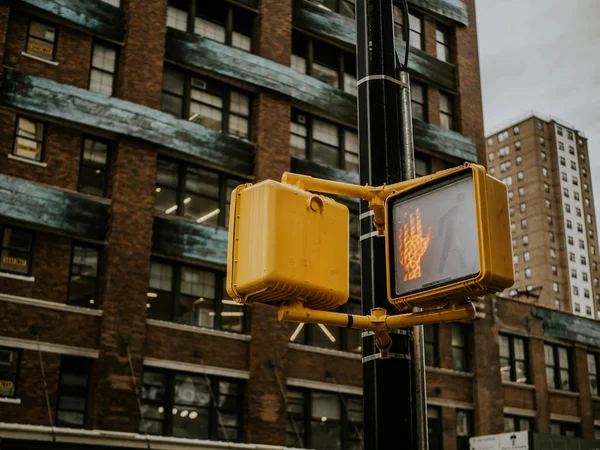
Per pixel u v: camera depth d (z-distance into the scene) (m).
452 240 3.88
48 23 26.64
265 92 31.14
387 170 5.27
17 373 23.11
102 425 23.70
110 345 24.58
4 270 23.88
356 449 29.78
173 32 29.17
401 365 4.74
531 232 143.00
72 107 25.91
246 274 3.91
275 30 32.09
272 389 27.78
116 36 27.77
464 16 39.81
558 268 141.12
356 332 31.64
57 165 25.53
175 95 29.14
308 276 3.93
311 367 29.45
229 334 27.59
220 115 30.20
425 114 37.38
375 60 5.57
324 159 32.88
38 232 24.73
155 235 26.89
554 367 40.69
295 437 28.41
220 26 31.28
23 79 25.28
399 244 4.13
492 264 3.68
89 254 25.64
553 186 145.88
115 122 26.59
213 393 26.94
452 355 35.06
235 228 4.05
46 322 23.86
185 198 28.34
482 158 38.28
